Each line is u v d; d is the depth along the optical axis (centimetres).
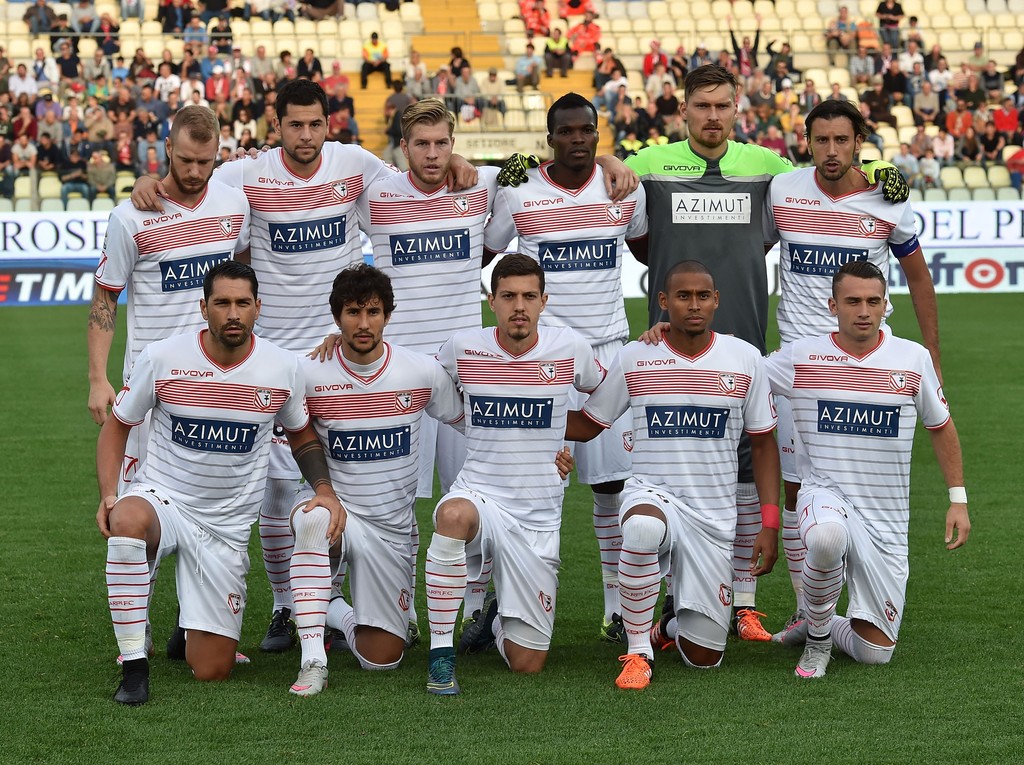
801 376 515
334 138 2184
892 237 575
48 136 2005
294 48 2528
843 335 511
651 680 490
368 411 508
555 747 411
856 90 2508
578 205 578
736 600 577
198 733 426
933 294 587
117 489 502
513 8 2708
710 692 472
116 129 2081
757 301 590
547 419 511
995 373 1306
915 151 2239
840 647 524
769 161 587
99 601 606
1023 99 2411
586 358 518
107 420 503
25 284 1822
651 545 487
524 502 512
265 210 571
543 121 2356
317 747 412
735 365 509
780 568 680
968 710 445
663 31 2714
